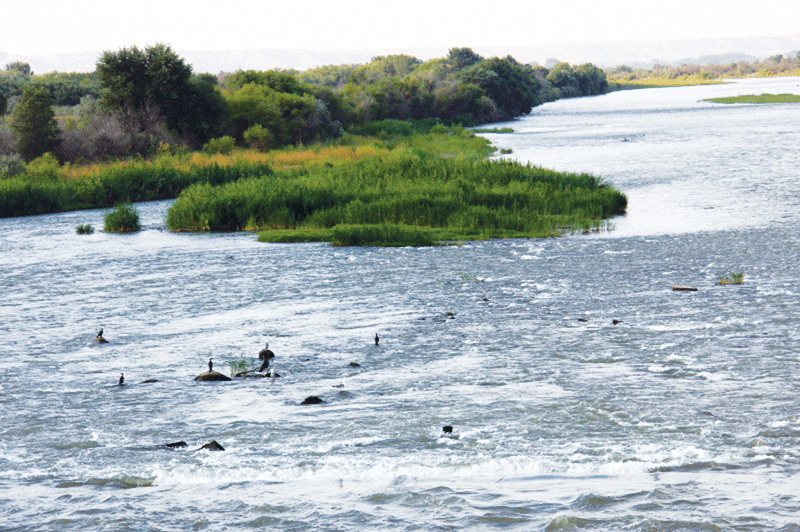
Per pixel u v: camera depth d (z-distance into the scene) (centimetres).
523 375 3662
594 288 6334
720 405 2997
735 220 10825
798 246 8294
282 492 2180
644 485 2108
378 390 3484
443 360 4078
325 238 10556
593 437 2630
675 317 5025
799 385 3278
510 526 1852
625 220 11556
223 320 5569
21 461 2577
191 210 12469
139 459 2559
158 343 4856
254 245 10306
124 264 8931
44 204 16375
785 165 18175
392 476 2294
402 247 9588
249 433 2838
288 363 4138
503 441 2617
